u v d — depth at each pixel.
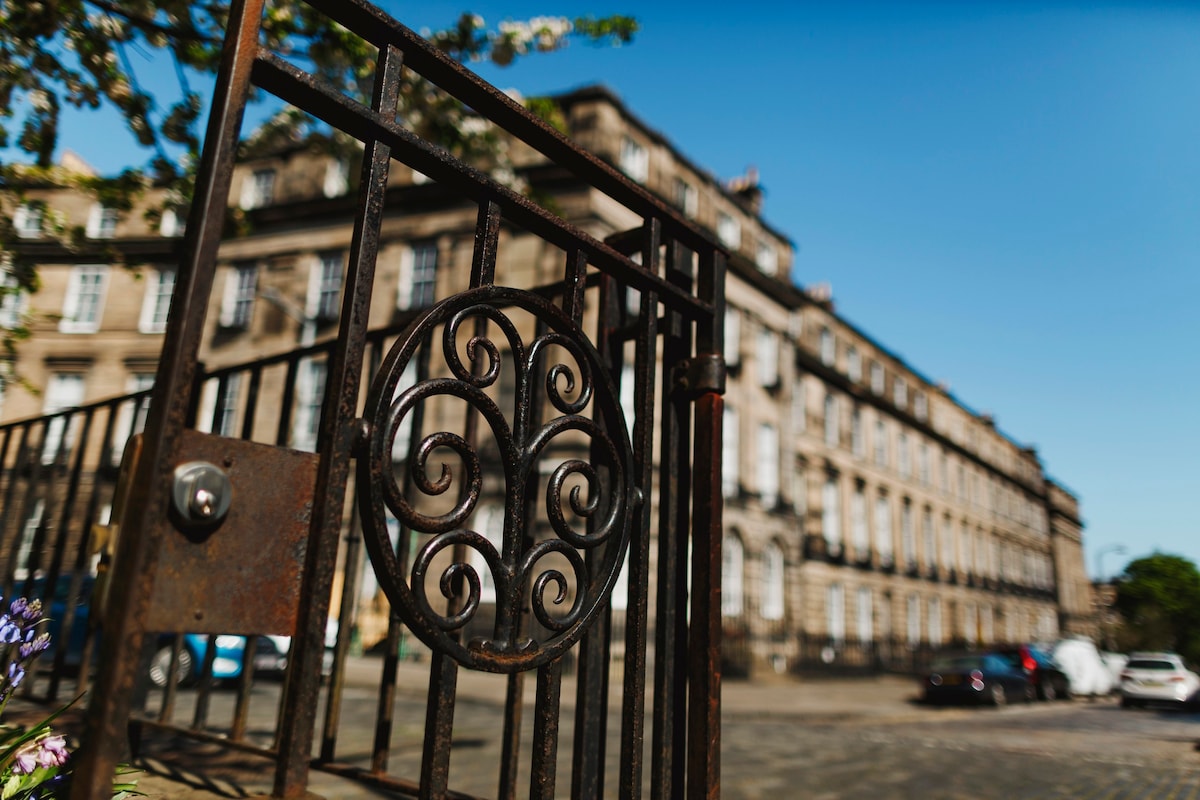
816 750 7.37
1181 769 7.18
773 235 26.47
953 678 15.50
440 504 15.67
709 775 1.66
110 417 3.12
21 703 3.32
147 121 5.46
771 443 24.23
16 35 4.84
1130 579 65.12
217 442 1.00
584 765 1.69
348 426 1.12
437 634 1.21
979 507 43.31
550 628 1.43
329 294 21.31
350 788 3.23
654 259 1.81
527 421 1.42
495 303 1.42
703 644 1.73
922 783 5.70
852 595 28.92
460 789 4.18
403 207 20.81
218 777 2.84
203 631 0.96
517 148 18.78
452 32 6.45
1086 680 23.09
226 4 5.00
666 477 1.87
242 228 7.16
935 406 39.94
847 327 32.72
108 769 0.85
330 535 1.08
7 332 6.27
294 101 1.15
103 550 0.95
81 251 6.30
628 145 20.72
